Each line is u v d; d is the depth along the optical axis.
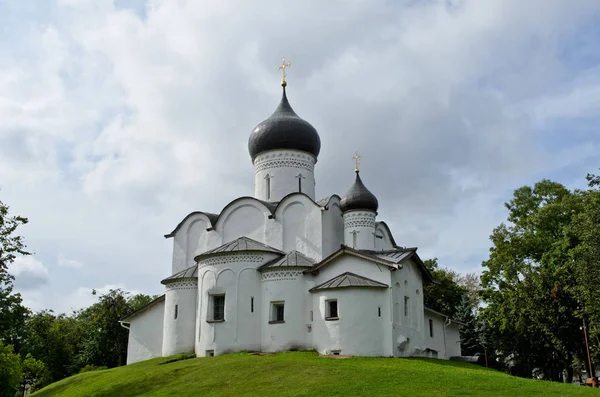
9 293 33.84
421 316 39.31
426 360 34.22
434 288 59.34
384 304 34.47
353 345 33.53
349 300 34.22
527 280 42.69
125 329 58.91
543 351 49.12
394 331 34.16
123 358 58.62
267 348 36.00
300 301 36.50
